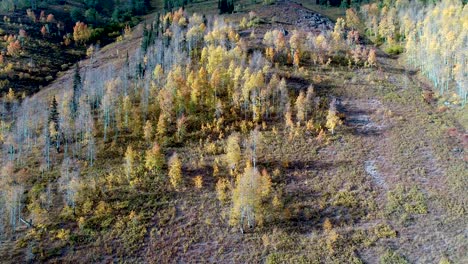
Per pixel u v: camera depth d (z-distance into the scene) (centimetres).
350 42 14625
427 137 9150
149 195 7694
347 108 10475
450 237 6675
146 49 13800
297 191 7788
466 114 9856
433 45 11938
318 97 10475
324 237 6850
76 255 6612
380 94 11131
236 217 7119
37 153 8950
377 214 7238
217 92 10694
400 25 15950
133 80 11900
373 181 8019
